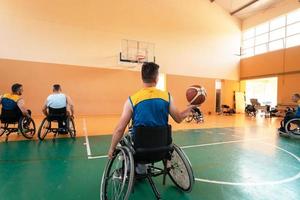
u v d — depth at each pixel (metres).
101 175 2.51
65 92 9.14
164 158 1.98
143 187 2.21
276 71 10.77
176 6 11.02
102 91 9.78
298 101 5.37
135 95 1.80
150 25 10.52
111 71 9.91
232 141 4.49
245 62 12.62
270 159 3.23
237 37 12.74
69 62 9.17
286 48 10.30
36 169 2.67
